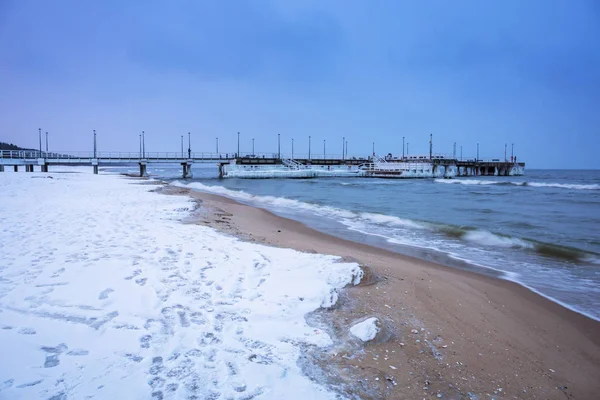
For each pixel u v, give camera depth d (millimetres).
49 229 10727
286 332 4926
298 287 6523
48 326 4590
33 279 6230
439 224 16062
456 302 6965
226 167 77250
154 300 5609
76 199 20172
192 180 68500
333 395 3662
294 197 33094
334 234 14453
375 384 3980
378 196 34938
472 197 34188
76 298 5512
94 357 3938
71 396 3250
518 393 4188
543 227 16875
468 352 5027
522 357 5074
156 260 7734
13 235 9695
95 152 68000
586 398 4219
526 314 6672
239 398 3434
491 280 8711
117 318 4926
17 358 3809
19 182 33188
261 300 5898
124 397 3293
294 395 3576
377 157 96688
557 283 8609
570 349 5430
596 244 13211
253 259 8156
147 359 3969
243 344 4488
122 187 32156
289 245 10930
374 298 6707
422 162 87062
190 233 11180
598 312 6855
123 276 6594
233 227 14047
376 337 4980
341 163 98062
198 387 3545
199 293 6023
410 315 6098
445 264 10234
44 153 67625
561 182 69250
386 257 10672
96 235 10086
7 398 3145
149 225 12258
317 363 4262
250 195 31547
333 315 5695
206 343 4426
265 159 84938
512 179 83188
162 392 3420
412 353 4801
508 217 20219
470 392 4078
